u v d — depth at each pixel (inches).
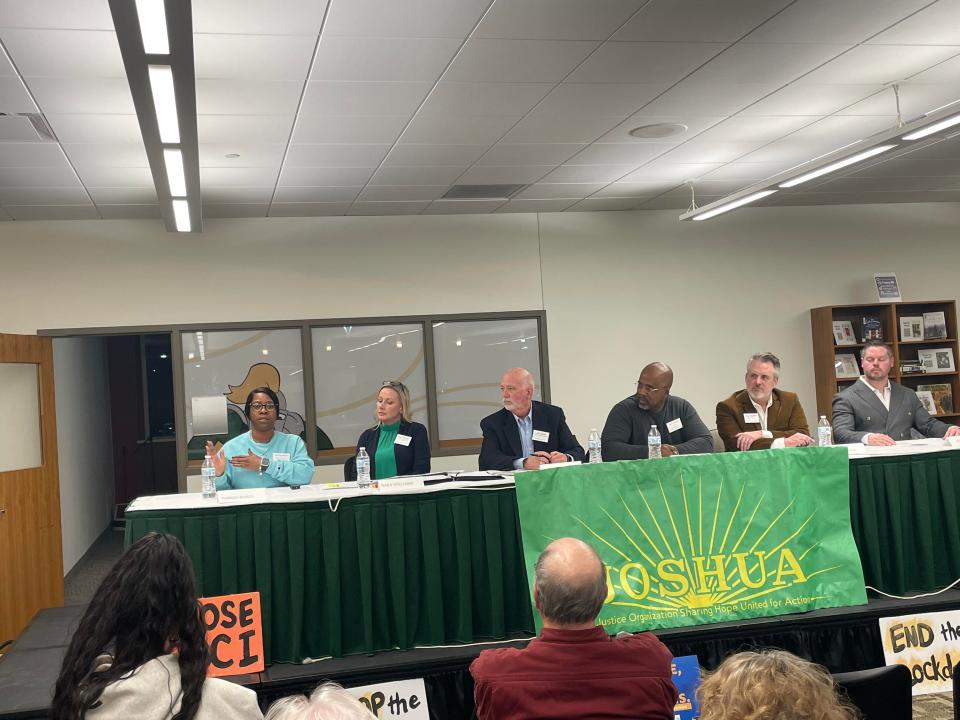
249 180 259.4
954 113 186.4
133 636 74.0
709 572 149.3
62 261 296.5
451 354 328.8
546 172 272.2
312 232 316.8
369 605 141.3
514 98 200.8
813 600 151.9
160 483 492.4
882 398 220.2
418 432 207.0
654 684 88.2
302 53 167.6
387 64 175.3
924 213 368.2
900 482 163.9
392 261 323.0
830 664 148.5
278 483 177.9
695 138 244.8
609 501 148.2
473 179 275.0
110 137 209.9
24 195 259.1
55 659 137.9
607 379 338.3
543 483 146.3
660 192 310.8
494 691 88.0
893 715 100.7
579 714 85.8
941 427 217.2
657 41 172.4
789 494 155.3
